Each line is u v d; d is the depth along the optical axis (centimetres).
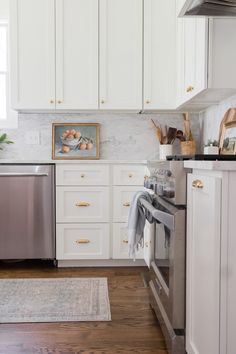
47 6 291
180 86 275
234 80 196
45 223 282
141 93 296
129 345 166
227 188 108
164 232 169
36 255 283
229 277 109
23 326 186
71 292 232
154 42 294
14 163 278
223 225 109
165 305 165
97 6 292
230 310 109
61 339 171
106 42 293
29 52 293
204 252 120
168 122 330
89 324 188
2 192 279
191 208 136
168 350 156
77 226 283
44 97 296
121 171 282
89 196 282
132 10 293
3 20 333
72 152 327
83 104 296
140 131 331
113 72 295
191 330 137
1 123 339
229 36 195
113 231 285
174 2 292
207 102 263
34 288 239
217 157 144
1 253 282
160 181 169
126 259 290
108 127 330
